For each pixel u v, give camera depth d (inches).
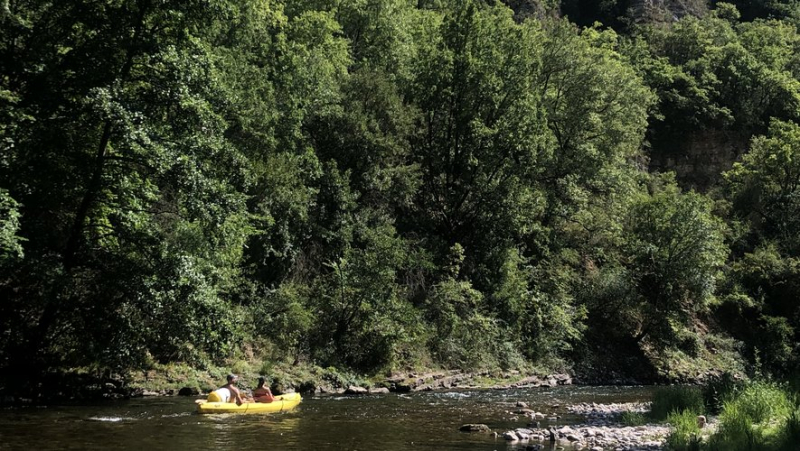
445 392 906.1
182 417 556.7
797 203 1873.8
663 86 2330.2
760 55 2511.1
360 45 1716.3
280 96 1113.4
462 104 1349.7
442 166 1384.1
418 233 1325.0
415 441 484.7
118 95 616.1
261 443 453.1
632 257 1450.5
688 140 2278.5
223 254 786.8
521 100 1326.3
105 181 652.1
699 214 1393.9
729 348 1514.5
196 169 647.8
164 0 677.3
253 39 1259.8
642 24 3038.9
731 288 1654.8
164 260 655.8
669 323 1350.9
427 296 1171.9
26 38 676.7
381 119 1242.0
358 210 1192.8
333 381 875.4
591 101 1528.1
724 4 3344.0
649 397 920.9
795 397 537.6
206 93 687.7
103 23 688.4
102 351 647.8
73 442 433.4
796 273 1633.9
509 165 1343.5
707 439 467.8
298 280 1037.2
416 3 2154.3
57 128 647.8
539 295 1252.5
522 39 1368.1
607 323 1397.6
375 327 989.8
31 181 632.4
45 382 661.3
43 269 605.3
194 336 673.6
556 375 1161.4
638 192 1654.8
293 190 1016.9
